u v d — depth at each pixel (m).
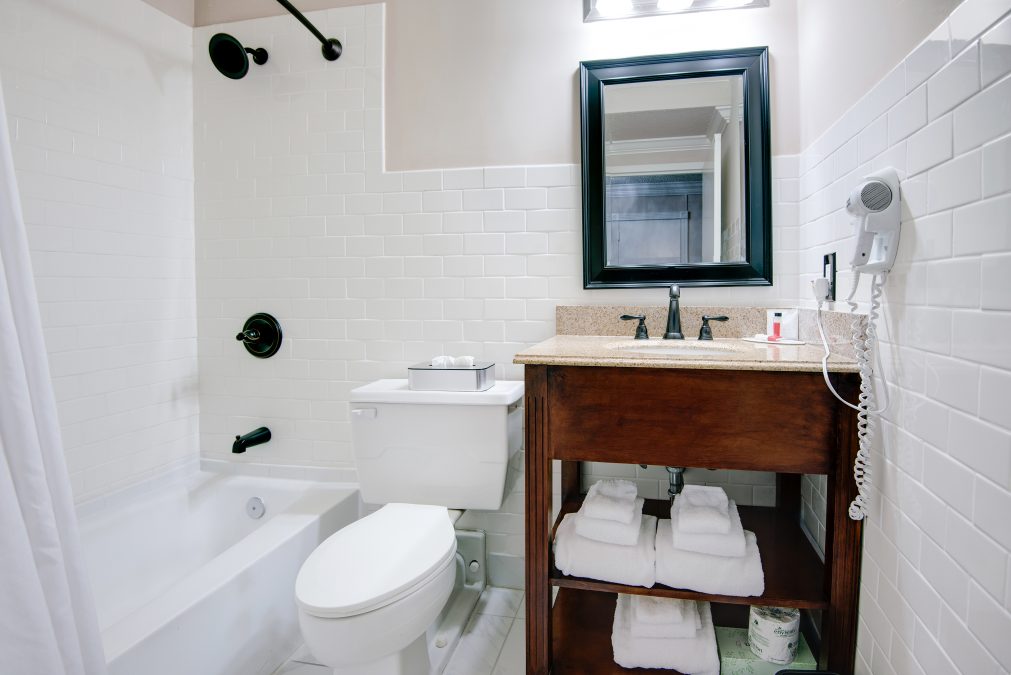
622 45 1.82
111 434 1.83
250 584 1.45
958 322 0.83
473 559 1.93
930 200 0.91
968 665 0.79
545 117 1.88
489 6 1.91
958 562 0.82
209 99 2.11
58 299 1.67
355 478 2.05
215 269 2.13
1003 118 0.71
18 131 1.56
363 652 1.17
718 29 1.76
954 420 0.84
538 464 1.29
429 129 1.95
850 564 1.18
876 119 1.13
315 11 2.02
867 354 1.10
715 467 1.21
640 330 1.68
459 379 1.65
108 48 1.81
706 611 1.42
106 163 1.81
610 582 1.31
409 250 1.98
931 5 0.90
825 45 1.47
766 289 1.76
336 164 2.02
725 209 1.76
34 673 0.77
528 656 1.34
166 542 1.93
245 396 2.13
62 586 0.83
